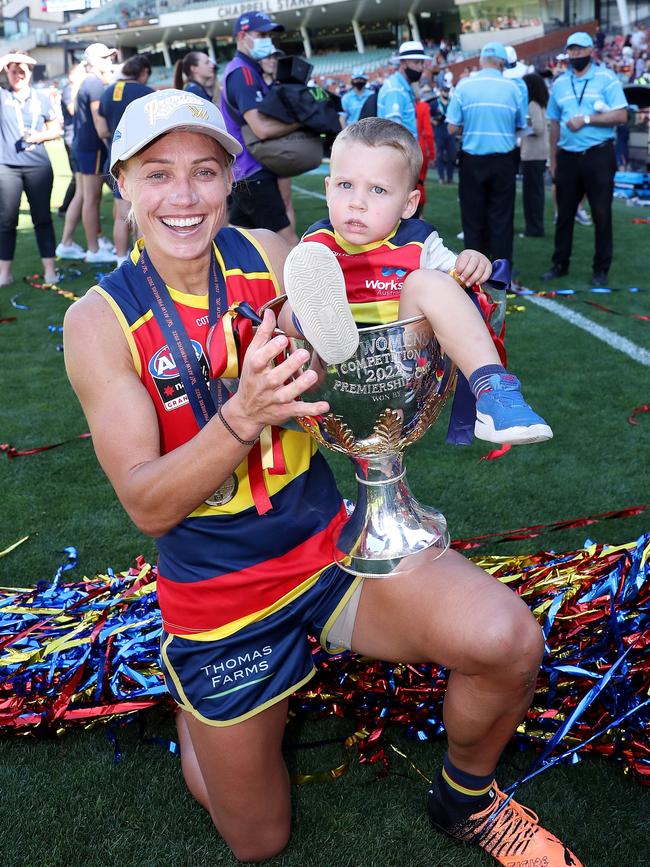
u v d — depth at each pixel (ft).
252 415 5.02
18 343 19.97
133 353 5.81
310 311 4.90
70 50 181.06
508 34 128.67
